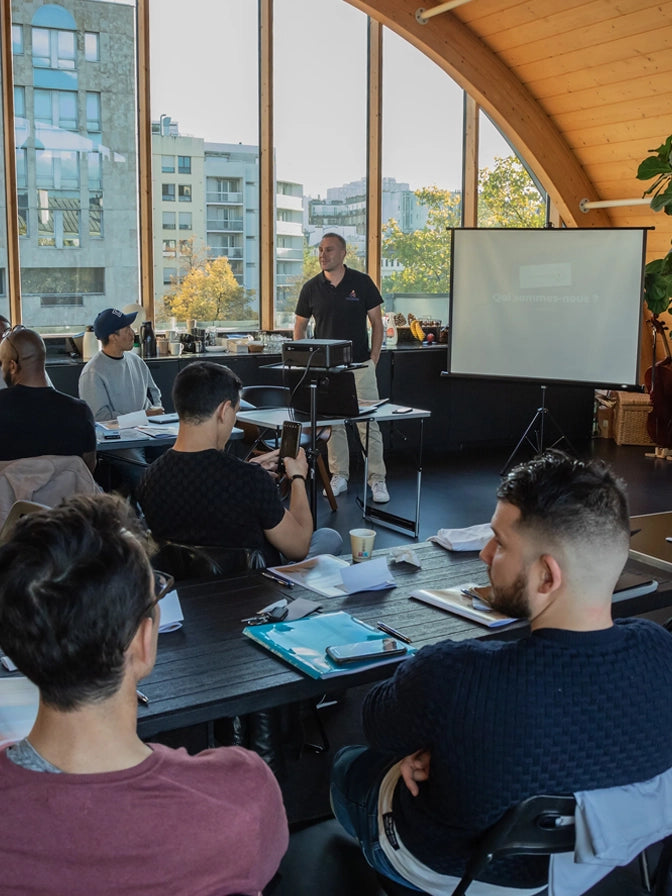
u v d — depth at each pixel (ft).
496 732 4.12
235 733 7.11
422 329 25.29
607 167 25.23
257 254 23.39
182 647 6.18
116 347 15.97
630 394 25.52
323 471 17.88
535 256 21.44
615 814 4.19
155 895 2.96
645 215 25.62
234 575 7.74
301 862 5.91
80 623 2.92
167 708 5.29
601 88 22.99
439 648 4.41
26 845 2.90
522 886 4.57
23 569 2.95
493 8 22.33
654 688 4.20
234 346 21.81
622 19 20.71
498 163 26.35
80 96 20.38
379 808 5.01
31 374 11.24
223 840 3.05
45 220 20.40
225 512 8.01
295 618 6.70
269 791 3.28
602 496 4.14
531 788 4.15
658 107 22.43
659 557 8.31
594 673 4.12
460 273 22.11
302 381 14.29
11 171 19.75
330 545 10.12
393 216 25.21
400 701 4.39
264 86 22.62
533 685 4.11
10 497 9.80
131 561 3.07
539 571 4.20
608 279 20.92
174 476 8.05
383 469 19.01
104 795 2.95
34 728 3.10
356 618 6.77
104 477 15.31
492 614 6.79
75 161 20.54
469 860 4.43
